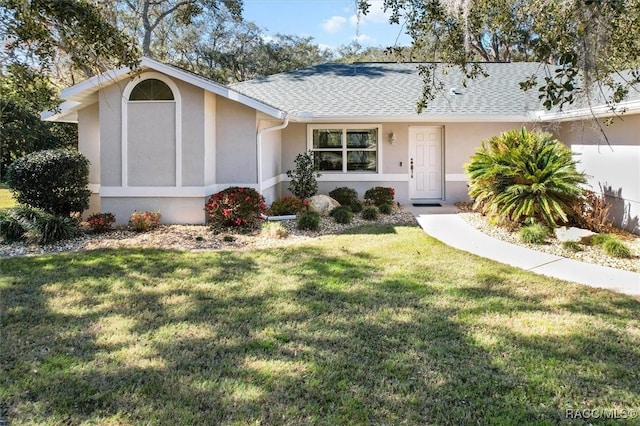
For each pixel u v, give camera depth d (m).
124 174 9.68
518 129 12.98
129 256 7.19
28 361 3.68
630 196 8.87
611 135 9.52
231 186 10.34
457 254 7.35
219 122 10.29
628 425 2.87
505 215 9.09
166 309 4.88
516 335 4.19
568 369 3.57
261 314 4.72
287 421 2.92
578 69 4.79
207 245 8.06
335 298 5.23
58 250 7.71
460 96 13.31
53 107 7.56
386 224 10.13
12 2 5.12
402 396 3.20
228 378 3.43
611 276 6.14
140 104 9.57
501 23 5.55
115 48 6.27
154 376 3.45
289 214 10.40
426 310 4.84
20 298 5.18
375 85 14.18
